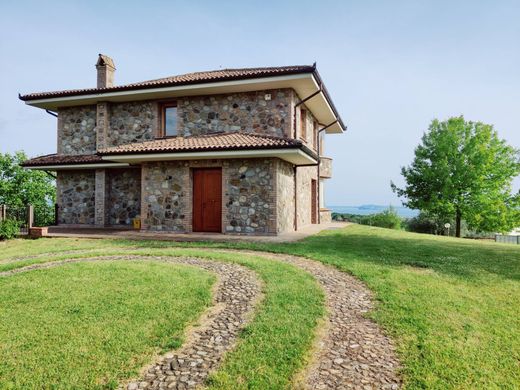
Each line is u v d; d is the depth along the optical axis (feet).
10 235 40.09
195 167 42.63
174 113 49.52
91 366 10.83
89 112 53.72
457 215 81.71
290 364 11.03
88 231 45.60
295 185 49.49
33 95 51.42
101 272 21.49
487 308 16.05
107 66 55.42
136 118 50.24
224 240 35.78
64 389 9.66
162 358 11.45
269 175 40.04
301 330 13.39
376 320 14.67
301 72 39.32
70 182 54.70
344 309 16.11
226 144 38.22
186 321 14.30
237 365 10.87
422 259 26.20
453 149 80.43
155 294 17.42
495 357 11.71
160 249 30.40
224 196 41.37
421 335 13.10
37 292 17.74
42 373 10.44
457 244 35.58
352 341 12.89
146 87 45.52
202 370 10.70
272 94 44.27
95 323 13.91
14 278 20.35
